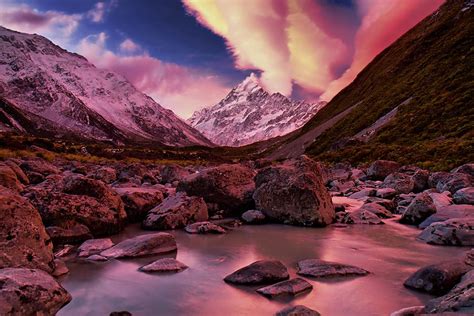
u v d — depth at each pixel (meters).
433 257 11.95
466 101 58.38
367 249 12.97
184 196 17.53
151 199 17.81
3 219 9.10
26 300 6.92
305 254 12.28
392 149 53.03
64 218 13.33
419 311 7.14
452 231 13.52
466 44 82.12
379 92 99.44
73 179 15.11
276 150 149.62
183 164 76.44
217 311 7.71
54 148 70.31
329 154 69.06
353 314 7.59
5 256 8.81
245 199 19.19
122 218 15.54
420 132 58.25
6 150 47.78
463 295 6.84
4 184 16.48
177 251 12.39
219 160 115.44
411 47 113.62
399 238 14.59
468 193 18.48
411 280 9.08
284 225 17.12
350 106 120.31
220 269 10.51
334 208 18.50
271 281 9.26
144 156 94.69
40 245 9.55
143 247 11.70
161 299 8.30
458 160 36.66
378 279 9.67
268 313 7.61
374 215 17.97
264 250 12.75
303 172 17.81
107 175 26.83
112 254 11.46
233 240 14.17
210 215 18.72
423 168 37.34
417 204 17.08
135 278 9.64
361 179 35.88
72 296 8.39
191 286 9.09
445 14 113.75
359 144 69.62
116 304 8.02
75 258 11.33
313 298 8.35
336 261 11.44
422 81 81.44
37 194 13.55
